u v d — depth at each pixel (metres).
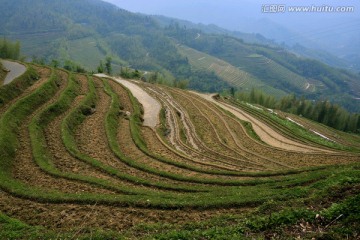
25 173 25.72
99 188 23.88
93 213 19.42
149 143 38.69
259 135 53.91
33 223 18.44
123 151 34.00
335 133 78.94
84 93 50.28
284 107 117.81
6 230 17.00
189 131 46.56
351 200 16.06
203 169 30.72
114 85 62.00
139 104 54.03
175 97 65.38
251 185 26.55
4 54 86.62
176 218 18.78
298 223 15.60
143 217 18.97
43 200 20.91
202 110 58.72
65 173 25.91
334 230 14.34
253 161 36.59
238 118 59.44
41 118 36.50
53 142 32.75
